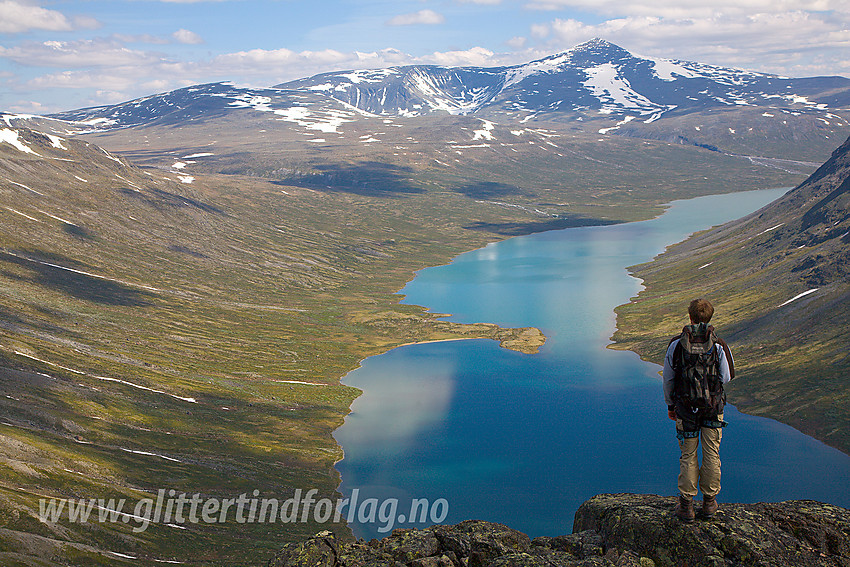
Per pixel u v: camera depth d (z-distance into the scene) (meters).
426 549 16.80
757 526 14.06
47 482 77.25
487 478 98.94
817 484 93.38
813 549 13.73
